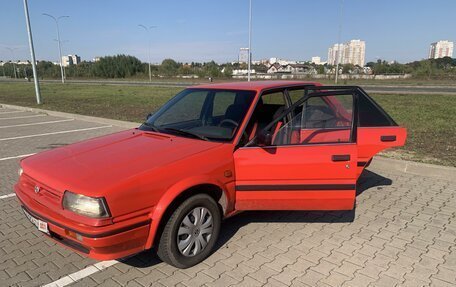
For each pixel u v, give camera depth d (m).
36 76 19.42
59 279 3.17
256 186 3.51
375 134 4.38
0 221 4.35
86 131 10.62
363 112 4.43
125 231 2.81
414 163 5.98
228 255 3.52
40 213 3.03
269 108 4.04
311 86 4.34
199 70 80.81
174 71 85.44
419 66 58.44
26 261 3.47
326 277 3.14
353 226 4.12
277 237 3.87
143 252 3.62
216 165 3.34
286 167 3.45
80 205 2.77
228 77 68.75
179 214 3.11
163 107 4.62
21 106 18.02
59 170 3.14
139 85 44.44
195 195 3.23
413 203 4.76
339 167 3.46
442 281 3.07
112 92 30.12
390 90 28.27
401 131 4.36
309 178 3.47
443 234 3.91
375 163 6.32
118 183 2.80
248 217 4.36
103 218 2.71
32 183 3.26
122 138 3.91
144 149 3.45
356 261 3.39
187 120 4.16
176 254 3.16
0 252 3.64
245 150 3.50
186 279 3.14
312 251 3.58
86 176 2.95
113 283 3.10
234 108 3.89
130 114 14.36
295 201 3.54
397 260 3.40
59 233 2.91
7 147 8.43
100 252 2.77
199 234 3.32
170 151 3.36
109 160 3.22
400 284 3.04
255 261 3.41
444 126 10.23
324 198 3.52
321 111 3.71
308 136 3.58
